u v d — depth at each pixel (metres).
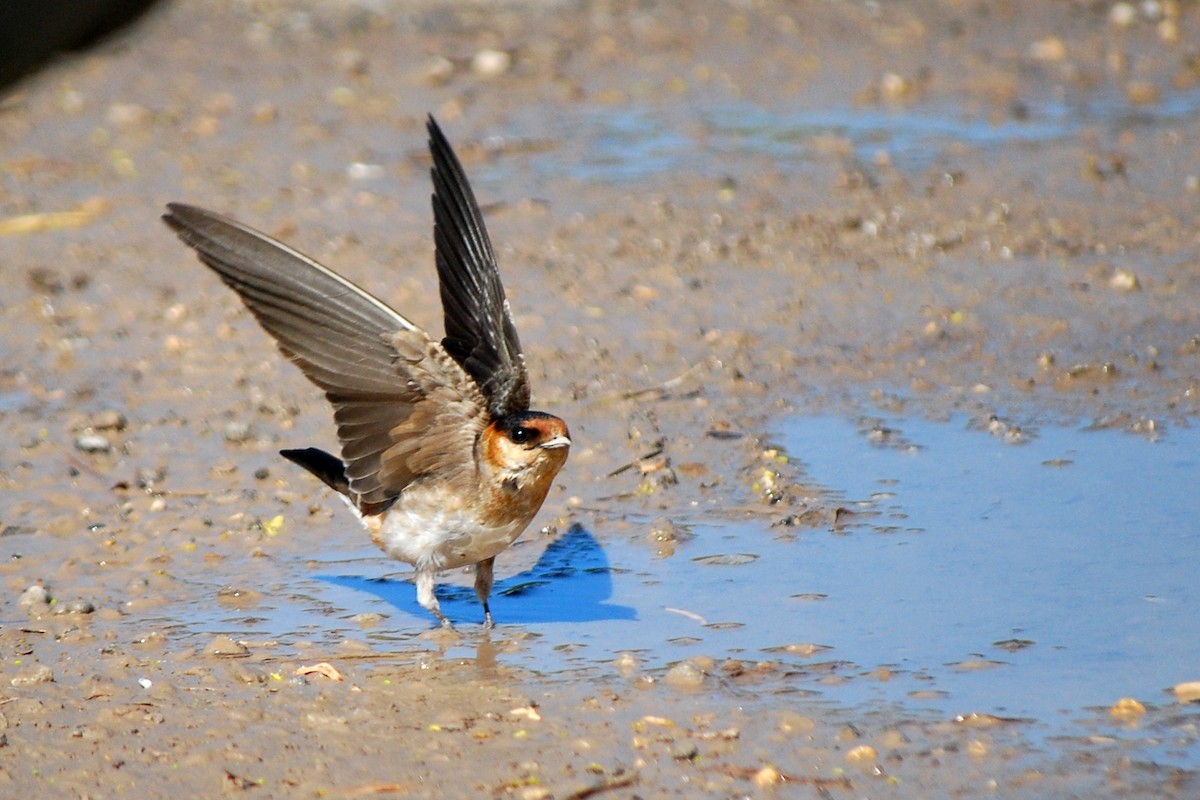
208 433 14.02
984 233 18.50
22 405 14.76
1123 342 15.23
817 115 24.09
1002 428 13.42
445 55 28.30
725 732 8.48
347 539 11.96
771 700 8.93
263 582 11.16
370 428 9.79
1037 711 8.65
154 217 20.33
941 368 14.95
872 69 26.69
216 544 11.85
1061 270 17.23
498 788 7.98
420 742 8.55
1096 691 8.89
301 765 8.30
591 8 31.56
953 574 10.78
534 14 31.27
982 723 8.48
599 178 21.33
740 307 16.67
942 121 23.55
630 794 7.88
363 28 30.61
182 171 22.33
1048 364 14.76
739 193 20.34
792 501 12.20
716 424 13.84
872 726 8.52
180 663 9.73
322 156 22.77
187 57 29.03
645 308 16.75
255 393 14.91
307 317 9.39
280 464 13.35
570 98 25.55
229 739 8.63
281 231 19.33
